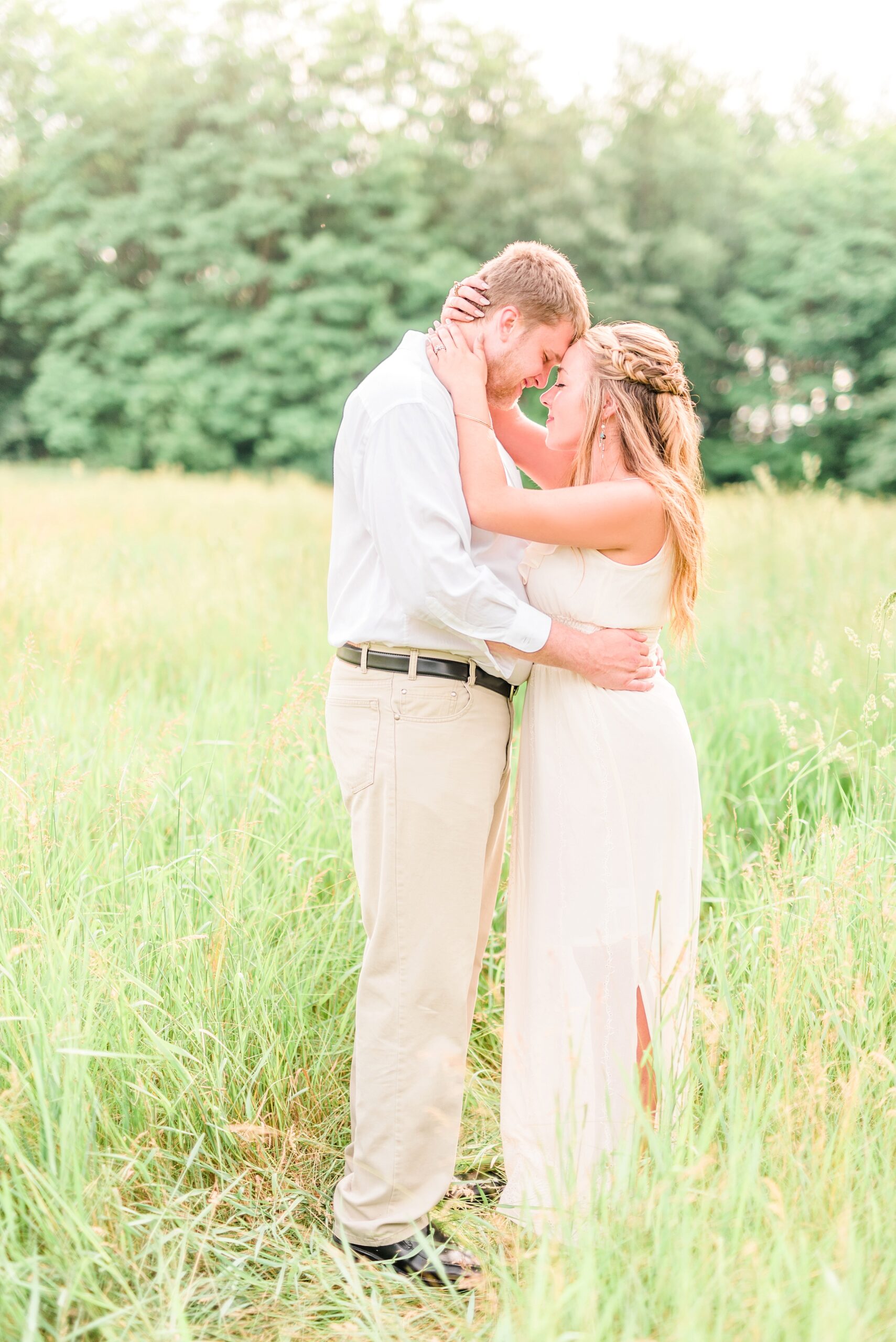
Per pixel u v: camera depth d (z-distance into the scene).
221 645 5.14
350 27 25.95
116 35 26.36
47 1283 1.70
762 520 7.34
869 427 22.84
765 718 3.86
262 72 25.22
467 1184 2.33
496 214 25.19
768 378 24.95
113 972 2.16
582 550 2.22
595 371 2.21
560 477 2.54
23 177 26.39
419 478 1.99
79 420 24.50
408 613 2.01
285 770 3.14
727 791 3.61
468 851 2.12
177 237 25.02
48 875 2.39
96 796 2.84
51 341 26.02
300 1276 2.01
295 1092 2.34
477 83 26.72
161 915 2.41
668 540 2.22
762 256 24.00
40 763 2.86
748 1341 1.51
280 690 4.22
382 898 2.09
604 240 25.11
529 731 2.28
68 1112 1.82
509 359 2.14
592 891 2.21
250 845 2.80
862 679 3.86
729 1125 1.89
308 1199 2.22
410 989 2.09
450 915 2.11
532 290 2.11
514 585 2.29
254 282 23.58
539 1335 1.47
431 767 2.06
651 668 2.23
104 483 14.64
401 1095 2.09
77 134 25.47
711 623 5.31
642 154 26.59
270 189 23.66
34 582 5.42
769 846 2.81
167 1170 2.06
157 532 8.69
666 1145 1.80
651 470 2.18
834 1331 1.43
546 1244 1.69
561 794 2.22
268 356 22.88
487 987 2.97
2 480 14.55
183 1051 2.12
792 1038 2.08
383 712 2.07
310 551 7.79
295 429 22.53
